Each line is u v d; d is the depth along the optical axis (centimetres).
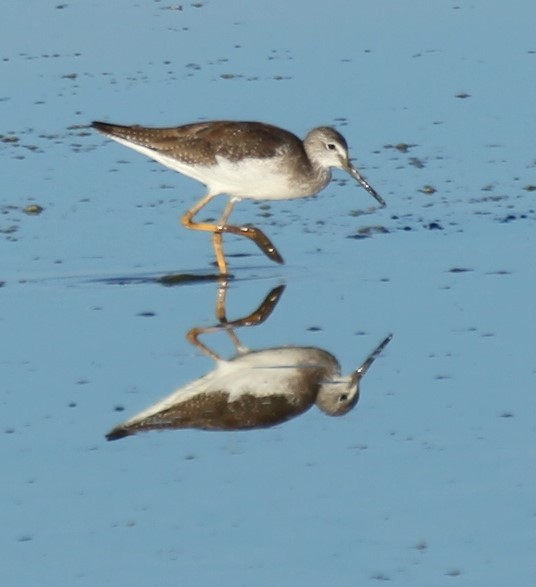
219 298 1512
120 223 1691
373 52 2203
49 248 1622
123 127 1617
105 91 2073
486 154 1856
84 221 1689
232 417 1262
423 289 1511
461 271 1552
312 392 1304
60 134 1936
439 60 2162
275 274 1569
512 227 1658
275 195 1605
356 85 2078
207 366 1360
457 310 1459
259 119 1956
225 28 2325
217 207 1759
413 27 2303
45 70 2161
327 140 1597
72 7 2403
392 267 1570
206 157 1577
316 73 2127
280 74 2125
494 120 1953
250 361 1370
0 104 2039
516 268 1552
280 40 2270
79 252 1616
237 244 1664
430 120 1961
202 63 2183
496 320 1433
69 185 1786
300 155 1589
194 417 1260
